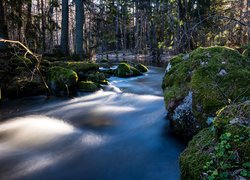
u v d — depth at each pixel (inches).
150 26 1533.0
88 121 295.0
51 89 405.1
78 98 396.5
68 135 257.1
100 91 431.8
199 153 124.4
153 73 646.5
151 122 271.4
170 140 226.8
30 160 209.2
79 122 293.6
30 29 753.0
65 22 666.8
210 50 233.1
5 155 216.4
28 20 754.8
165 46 422.9
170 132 232.4
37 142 242.8
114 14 733.9
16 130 271.9
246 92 189.3
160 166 197.5
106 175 189.6
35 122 296.8
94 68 485.1
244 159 106.5
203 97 197.9
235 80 199.0
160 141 231.3
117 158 211.2
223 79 203.6
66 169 197.0
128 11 1835.6
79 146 233.5
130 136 249.0
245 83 195.2
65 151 224.1
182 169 126.8
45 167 199.0
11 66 428.8
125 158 211.0
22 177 186.2
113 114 313.1
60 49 673.0
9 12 698.2
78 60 629.3
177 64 257.0
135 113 310.3
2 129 275.3
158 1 1304.1
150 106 333.4
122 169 196.4
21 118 312.8
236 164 106.0
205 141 130.8
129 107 339.0
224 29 364.5
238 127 119.5
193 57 236.7
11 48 505.4
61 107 354.9
